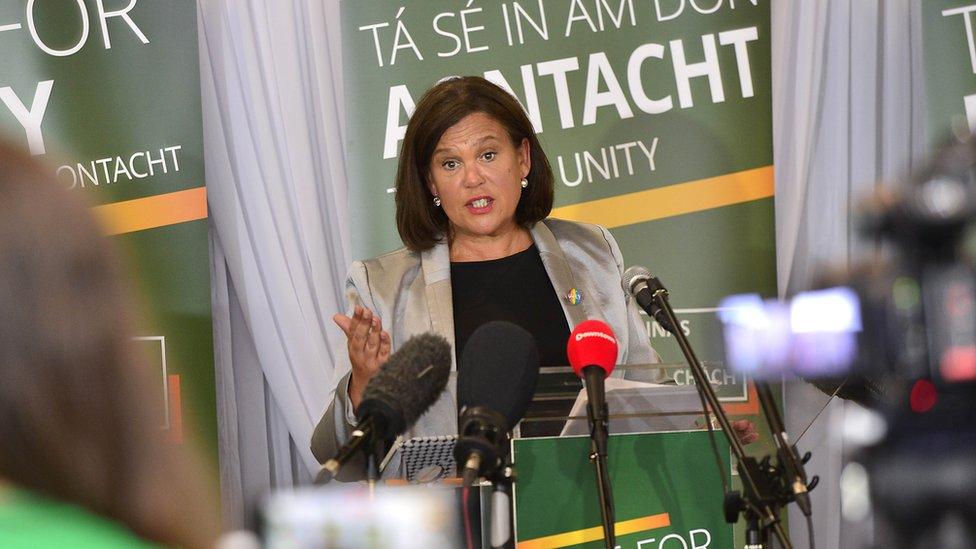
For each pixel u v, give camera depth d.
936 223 1.85
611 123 6.50
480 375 2.81
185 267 6.35
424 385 2.83
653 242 6.46
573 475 3.17
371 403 2.75
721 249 6.44
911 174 1.90
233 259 6.78
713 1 6.50
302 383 6.72
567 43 6.52
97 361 1.11
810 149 6.92
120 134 6.39
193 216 6.37
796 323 2.74
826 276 2.49
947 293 1.89
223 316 6.86
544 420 3.23
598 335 3.09
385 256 4.96
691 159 6.47
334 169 6.85
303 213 6.79
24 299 1.09
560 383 3.26
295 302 6.76
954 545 1.91
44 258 1.10
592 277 4.93
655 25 6.52
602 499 2.92
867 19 6.92
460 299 4.89
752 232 6.44
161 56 6.41
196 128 6.39
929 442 1.93
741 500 2.99
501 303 4.86
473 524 2.96
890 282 1.95
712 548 3.21
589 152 6.50
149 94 6.41
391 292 4.80
